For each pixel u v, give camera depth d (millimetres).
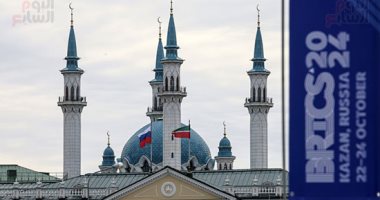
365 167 82062
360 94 82375
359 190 82188
